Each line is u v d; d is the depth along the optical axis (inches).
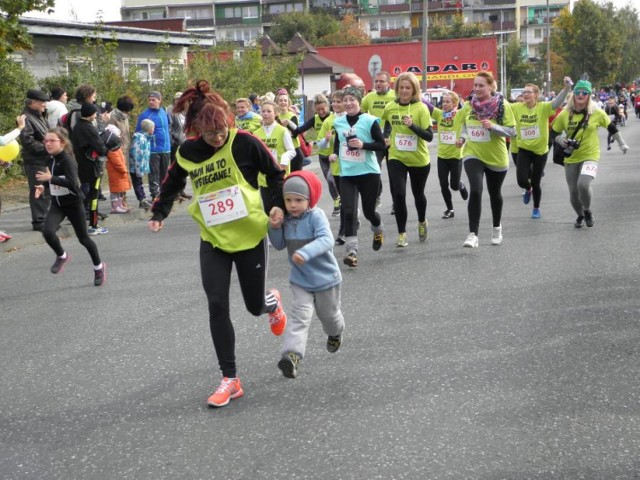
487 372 195.6
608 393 179.6
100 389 196.5
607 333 223.9
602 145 1108.5
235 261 188.4
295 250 193.9
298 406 178.9
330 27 3132.4
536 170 438.9
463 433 160.9
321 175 794.8
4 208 519.5
